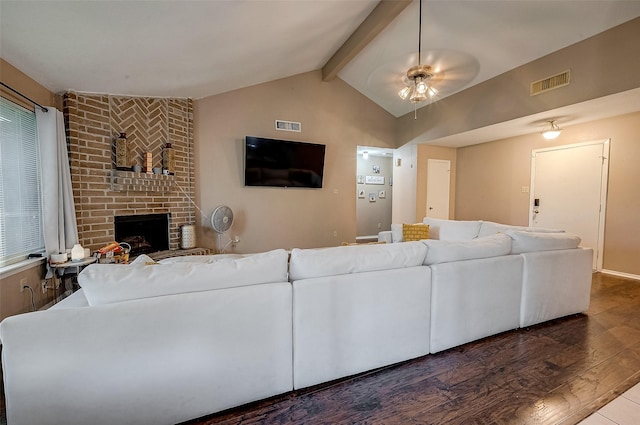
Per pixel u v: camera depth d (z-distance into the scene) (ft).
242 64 12.86
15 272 7.77
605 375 5.79
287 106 17.16
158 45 9.09
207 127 15.19
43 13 6.45
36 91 9.25
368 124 19.86
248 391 4.91
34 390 3.83
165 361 4.35
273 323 4.99
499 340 7.23
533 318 7.87
